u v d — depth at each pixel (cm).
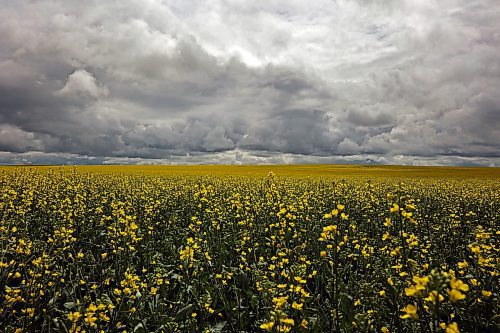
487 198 1772
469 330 492
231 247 916
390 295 531
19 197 1347
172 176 2945
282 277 632
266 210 1182
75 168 1991
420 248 816
